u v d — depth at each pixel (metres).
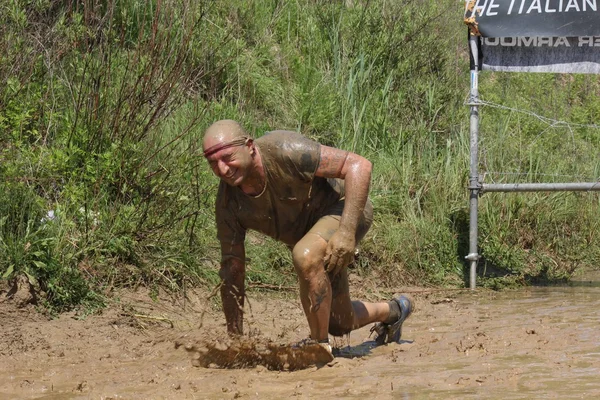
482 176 16.20
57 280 11.73
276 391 8.26
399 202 17.20
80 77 14.49
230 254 9.77
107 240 12.66
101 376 9.19
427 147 19.22
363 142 18.69
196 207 14.02
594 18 15.31
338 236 9.09
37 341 10.63
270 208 9.43
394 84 20.80
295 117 19.05
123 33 16.03
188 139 15.13
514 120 22.61
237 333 9.83
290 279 14.41
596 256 19.03
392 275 15.77
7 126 13.35
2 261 11.59
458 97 22.03
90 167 13.13
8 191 12.37
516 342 10.42
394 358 9.63
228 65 18.64
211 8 18.94
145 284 12.73
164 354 10.29
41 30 15.25
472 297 15.08
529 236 18.31
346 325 10.08
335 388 8.27
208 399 8.05
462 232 17.33
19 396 8.44
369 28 21.75
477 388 8.07
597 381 8.25
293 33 22.14
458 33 24.81
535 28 15.53
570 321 12.09
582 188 15.86
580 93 27.05
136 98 13.98
